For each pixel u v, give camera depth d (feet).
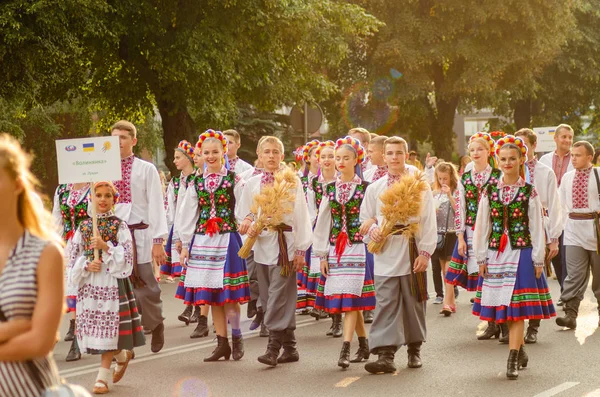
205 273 28.25
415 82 102.53
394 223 25.80
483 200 26.66
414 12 99.76
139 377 26.37
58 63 54.70
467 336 32.19
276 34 64.39
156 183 29.68
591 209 33.81
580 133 135.44
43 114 95.71
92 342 24.29
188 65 57.77
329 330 33.60
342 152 28.09
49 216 11.82
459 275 35.91
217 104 64.18
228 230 28.45
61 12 49.96
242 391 24.30
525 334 31.30
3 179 11.21
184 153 37.32
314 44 69.97
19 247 11.21
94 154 25.12
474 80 98.53
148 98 69.36
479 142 34.17
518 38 99.35
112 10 54.29
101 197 24.94
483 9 96.12
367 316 36.01
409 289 26.14
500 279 26.17
